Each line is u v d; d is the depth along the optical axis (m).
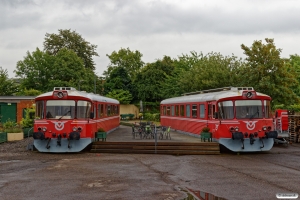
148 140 20.86
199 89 35.00
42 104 17.97
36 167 13.94
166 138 22.11
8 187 10.50
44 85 51.34
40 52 52.03
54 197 9.37
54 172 12.84
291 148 20.67
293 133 23.98
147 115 51.28
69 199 9.16
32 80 51.16
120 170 13.28
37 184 10.88
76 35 62.66
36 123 17.80
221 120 18.34
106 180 11.45
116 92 53.59
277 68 25.27
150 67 55.84
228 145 18.14
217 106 18.78
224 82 31.52
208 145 18.67
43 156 16.95
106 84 55.72
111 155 17.52
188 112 25.12
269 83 24.52
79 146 17.97
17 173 12.67
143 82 54.44
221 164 14.84
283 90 25.09
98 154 17.83
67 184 10.88
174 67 53.50
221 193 9.75
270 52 25.70
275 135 17.97
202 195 9.52
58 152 18.27
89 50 63.38
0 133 22.19
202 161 15.70
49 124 17.69
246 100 18.25
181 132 26.86
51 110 17.86
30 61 51.00
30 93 45.22
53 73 49.31
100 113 23.72
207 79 33.25
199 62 41.34
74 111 17.92
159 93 52.59
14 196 9.48
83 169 13.48
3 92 48.41
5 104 35.72
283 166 14.34
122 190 10.11
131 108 54.78
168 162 15.34
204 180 11.51
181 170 13.35
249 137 17.97
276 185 10.73
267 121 18.19
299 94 36.38
